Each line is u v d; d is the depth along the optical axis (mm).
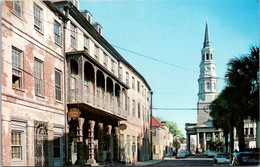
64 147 19766
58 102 19422
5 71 13914
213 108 36094
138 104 42375
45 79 17969
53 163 18031
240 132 24641
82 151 21547
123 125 29906
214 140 94188
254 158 14250
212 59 115312
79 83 20672
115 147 30562
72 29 22562
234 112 23578
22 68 15586
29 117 15836
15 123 14625
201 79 115562
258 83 19438
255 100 19656
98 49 27812
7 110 13883
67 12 21391
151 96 47531
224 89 21922
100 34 29281
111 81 28672
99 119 25969
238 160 14266
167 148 74688
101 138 25906
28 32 16359
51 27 19281
